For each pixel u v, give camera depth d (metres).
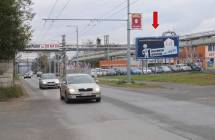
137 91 35.56
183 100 24.59
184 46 123.06
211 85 38.94
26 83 66.19
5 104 25.00
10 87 31.94
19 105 24.19
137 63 121.50
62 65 108.56
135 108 20.31
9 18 27.42
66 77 26.39
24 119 17.22
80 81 25.72
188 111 18.45
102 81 61.31
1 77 32.25
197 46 110.50
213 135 11.97
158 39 60.38
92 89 24.70
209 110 18.72
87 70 89.56
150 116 16.97
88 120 16.20
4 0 26.75
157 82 49.78
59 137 12.34
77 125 14.89
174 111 18.56
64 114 18.67
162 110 19.11
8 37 27.88
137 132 12.87
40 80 46.25
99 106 21.97
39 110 20.88
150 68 92.44
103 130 13.48
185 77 54.69
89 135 12.55
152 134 12.42
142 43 60.06
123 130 13.35
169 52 60.75
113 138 11.91
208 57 97.88
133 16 49.53
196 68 82.44
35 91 40.34
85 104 23.52
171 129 13.33
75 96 24.53
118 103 23.45
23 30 29.17
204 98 25.62
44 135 12.79
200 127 13.59
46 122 16.02
